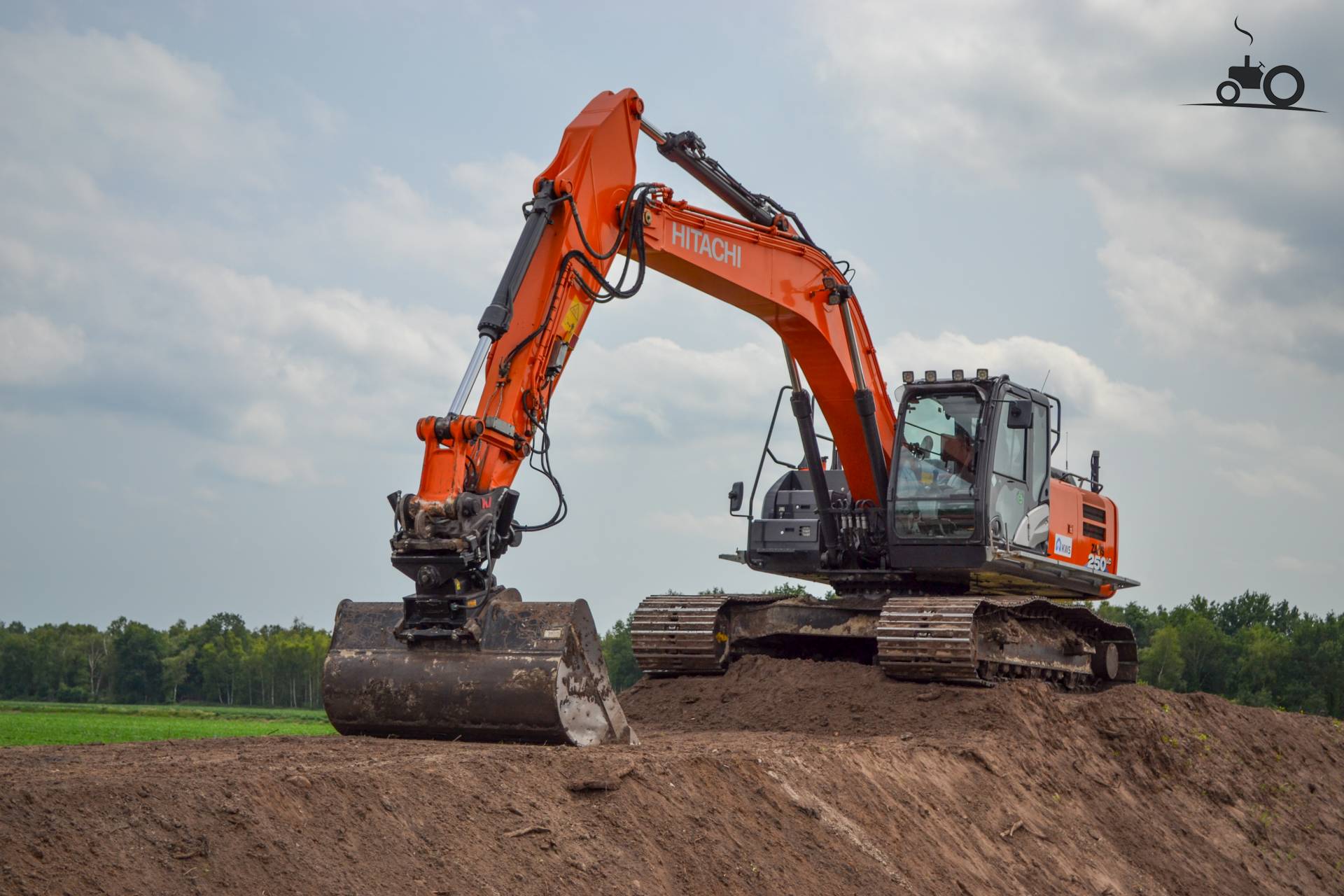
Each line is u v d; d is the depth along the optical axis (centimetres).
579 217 1113
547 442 1069
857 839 939
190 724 3294
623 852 759
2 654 9338
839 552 1591
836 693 1439
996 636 1448
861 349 1545
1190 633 7206
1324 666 6975
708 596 1633
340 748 884
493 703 948
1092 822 1277
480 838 705
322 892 604
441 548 954
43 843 551
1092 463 1861
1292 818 1605
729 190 1369
